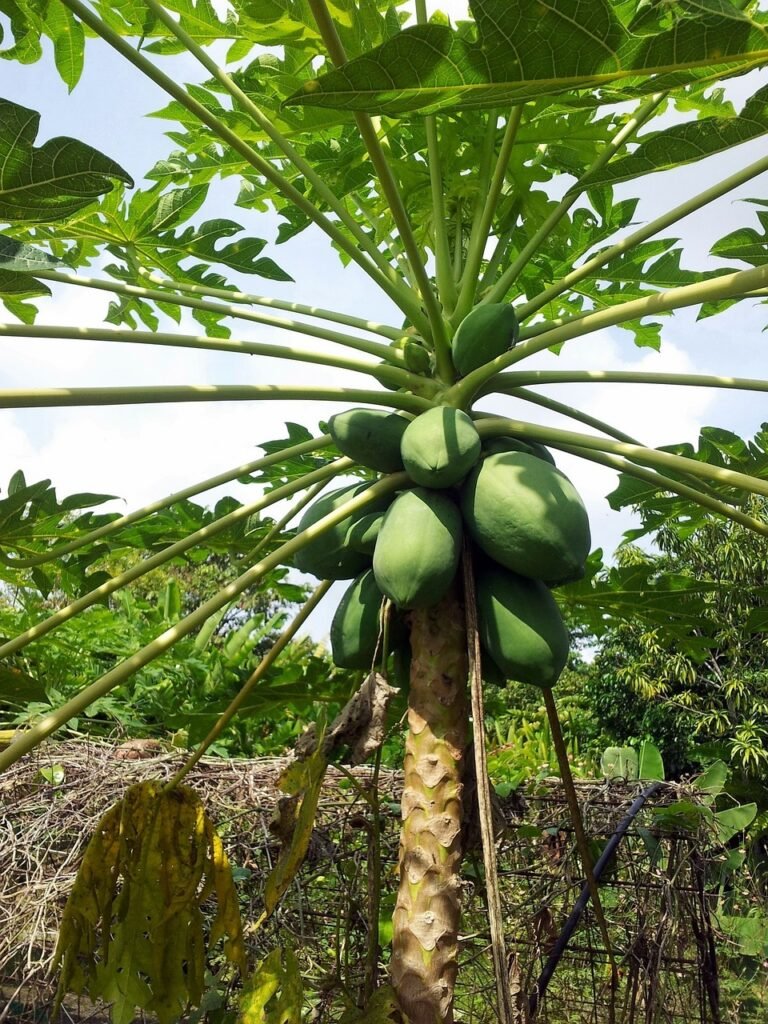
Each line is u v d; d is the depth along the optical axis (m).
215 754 4.93
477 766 2.15
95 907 2.59
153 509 2.70
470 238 3.18
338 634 2.73
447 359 2.76
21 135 1.97
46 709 5.04
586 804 3.87
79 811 3.68
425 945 2.31
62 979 2.56
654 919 3.75
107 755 4.05
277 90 3.30
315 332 2.96
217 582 12.33
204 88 3.63
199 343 2.63
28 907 3.33
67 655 5.68
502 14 1.58
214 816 3.71
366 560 2.77
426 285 2.62
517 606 2.42
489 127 3.21
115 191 3.57
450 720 2.47
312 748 2.52
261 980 2.42
